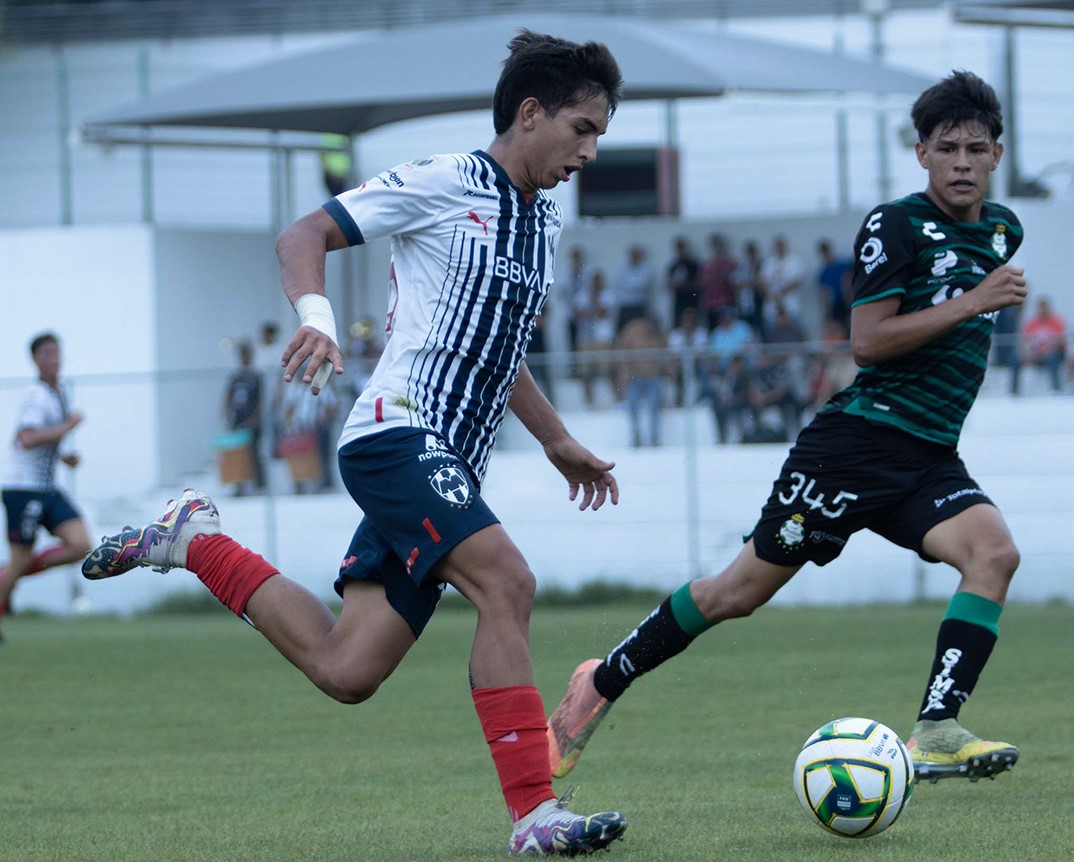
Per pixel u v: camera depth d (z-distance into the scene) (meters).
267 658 37.12
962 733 16.52
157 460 57.56
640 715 25.11
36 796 18.02
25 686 31.31
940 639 16.92
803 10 74.12
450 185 13.82
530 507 54.44
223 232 73.56
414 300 13.95
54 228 72.56
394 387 13.81
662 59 57.84
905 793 13.87
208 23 80.75
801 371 51.56
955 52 70.94
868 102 63.06
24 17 81.12
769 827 14.80
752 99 60.91
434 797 17.44
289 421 55.81
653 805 16.45
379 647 13.97
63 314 72.44
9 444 61.00
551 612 50.34
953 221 17.44
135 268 71.81
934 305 17.33
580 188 70.25
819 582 52.50
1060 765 18.73
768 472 51.88
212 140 70.94
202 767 20.39
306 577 55.47
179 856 13.85
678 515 52.78
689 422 52.75
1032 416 50.44
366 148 77.81
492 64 59.19
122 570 14.77
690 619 17.34
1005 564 16.91
